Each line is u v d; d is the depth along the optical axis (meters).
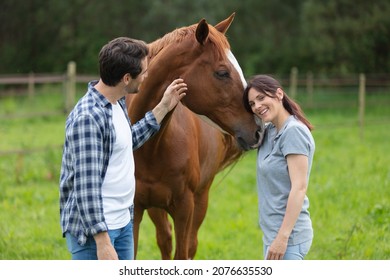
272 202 5.40
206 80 5.93
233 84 5.89
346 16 37.22
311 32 39.12
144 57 5.01
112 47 4.91
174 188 6.64
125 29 47.69
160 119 5.80
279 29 46.91
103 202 4.90
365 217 10.39
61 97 32.88
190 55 5.98
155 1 43.34
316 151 18.80
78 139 4.69
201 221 8.09
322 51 37.97
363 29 36.91
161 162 6.49
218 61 5.89
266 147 5.59
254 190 13.49
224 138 8.10
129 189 5.09
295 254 5.35
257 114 5.43
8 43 48.38
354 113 30.70
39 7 46.94
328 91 33.66
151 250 9.26
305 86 36.97
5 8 47.22
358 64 38.47
